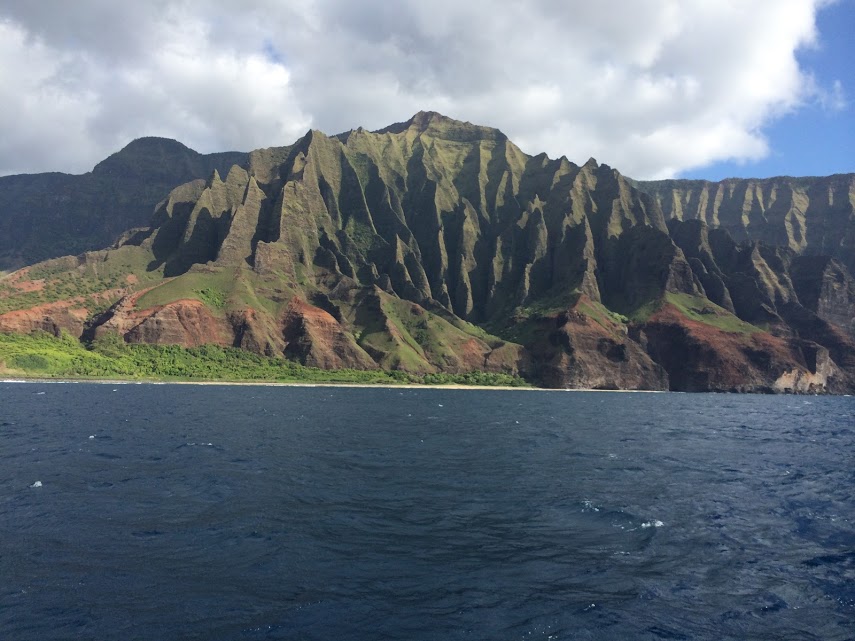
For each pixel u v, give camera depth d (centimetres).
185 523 3009
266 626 1923
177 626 1908
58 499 3412
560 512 3425
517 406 14050
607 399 19150
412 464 4997
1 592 2123
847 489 4322
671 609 2150
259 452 5353
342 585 2283
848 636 1973
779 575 2503
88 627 1883
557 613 2088
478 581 2362
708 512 3512
